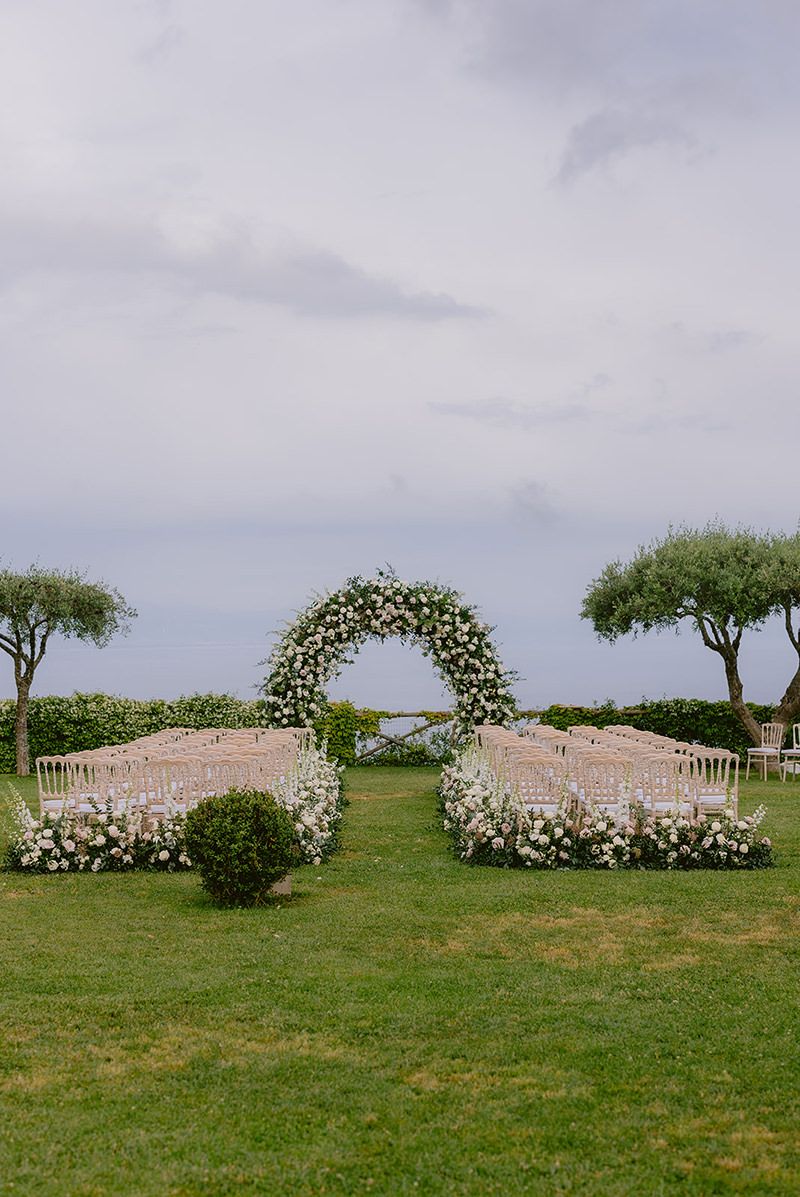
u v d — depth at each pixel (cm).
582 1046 575
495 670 1859
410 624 1856
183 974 712
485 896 953
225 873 921
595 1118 491
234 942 799
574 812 1185
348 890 995
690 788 1220
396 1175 444
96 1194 431
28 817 1163
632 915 876
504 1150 463
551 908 903
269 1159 457
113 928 851
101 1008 644
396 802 1744
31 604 2378
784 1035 587
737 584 2139
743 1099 509
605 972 711
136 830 1148
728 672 2269
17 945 795
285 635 1878
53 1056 570
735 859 1091
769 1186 430
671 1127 481
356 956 757
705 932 819
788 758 2295
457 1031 601
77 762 1217
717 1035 589
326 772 1605
